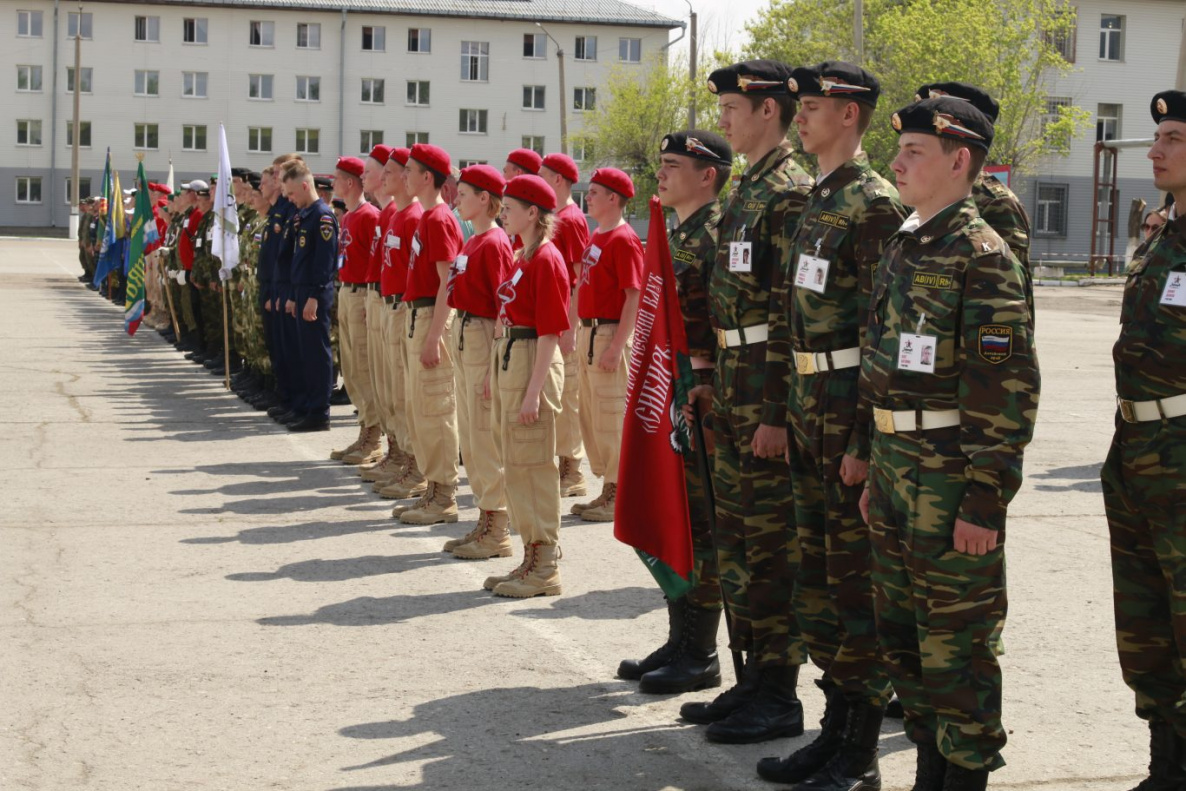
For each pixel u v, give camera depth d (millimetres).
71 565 7109
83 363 16641
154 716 4957
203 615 6266
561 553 7238
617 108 54875
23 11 63500
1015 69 42906
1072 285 40531
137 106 64750
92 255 30625
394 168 8898
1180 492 4051
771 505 4805
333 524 8242
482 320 7301
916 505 3838
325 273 11727
